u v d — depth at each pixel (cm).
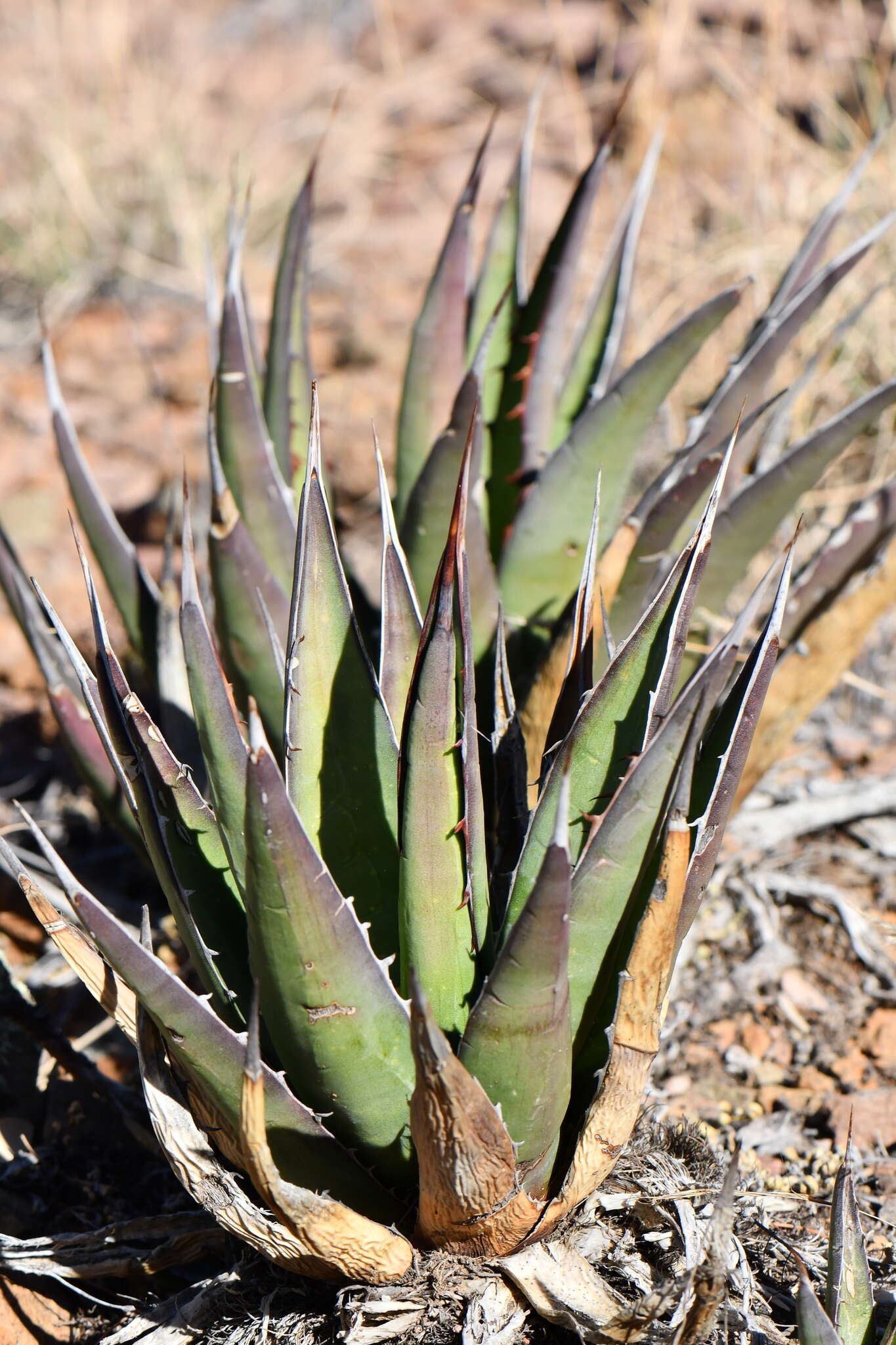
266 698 105
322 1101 87
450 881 86
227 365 103
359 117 325
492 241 112
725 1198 82
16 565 105
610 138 105
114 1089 103
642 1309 84
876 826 125
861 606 108
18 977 117
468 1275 88
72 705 105
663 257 193
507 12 361
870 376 165
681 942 87
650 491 102
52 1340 95
